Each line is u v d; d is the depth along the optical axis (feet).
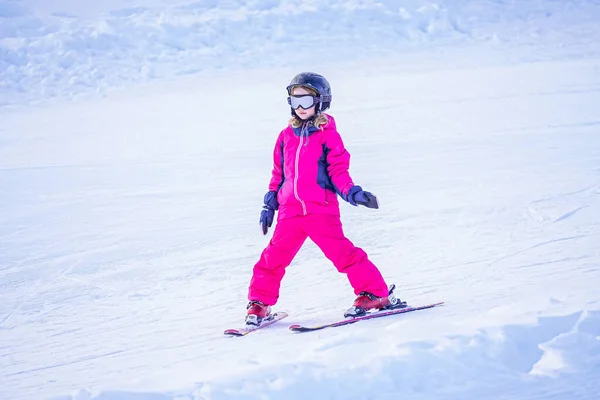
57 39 125.08
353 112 76.33
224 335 22.80
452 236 33.53
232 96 97.76
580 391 15.17
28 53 120.98
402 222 36.73
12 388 19.66
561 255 29.09
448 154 53.67
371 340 17.49
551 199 38.65
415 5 148.05
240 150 61.41
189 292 28.58
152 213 42.52
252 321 22.94
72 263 33.73
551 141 55.72
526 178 44.21
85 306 27.66
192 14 142.41
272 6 145.89
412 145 58.08
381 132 64.64
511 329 17.08
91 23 134.92
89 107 96.63
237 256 33.35
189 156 59.98
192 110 87.61
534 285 25.16
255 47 130.00
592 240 31.04
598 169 45.39
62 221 41.83
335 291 27.25
